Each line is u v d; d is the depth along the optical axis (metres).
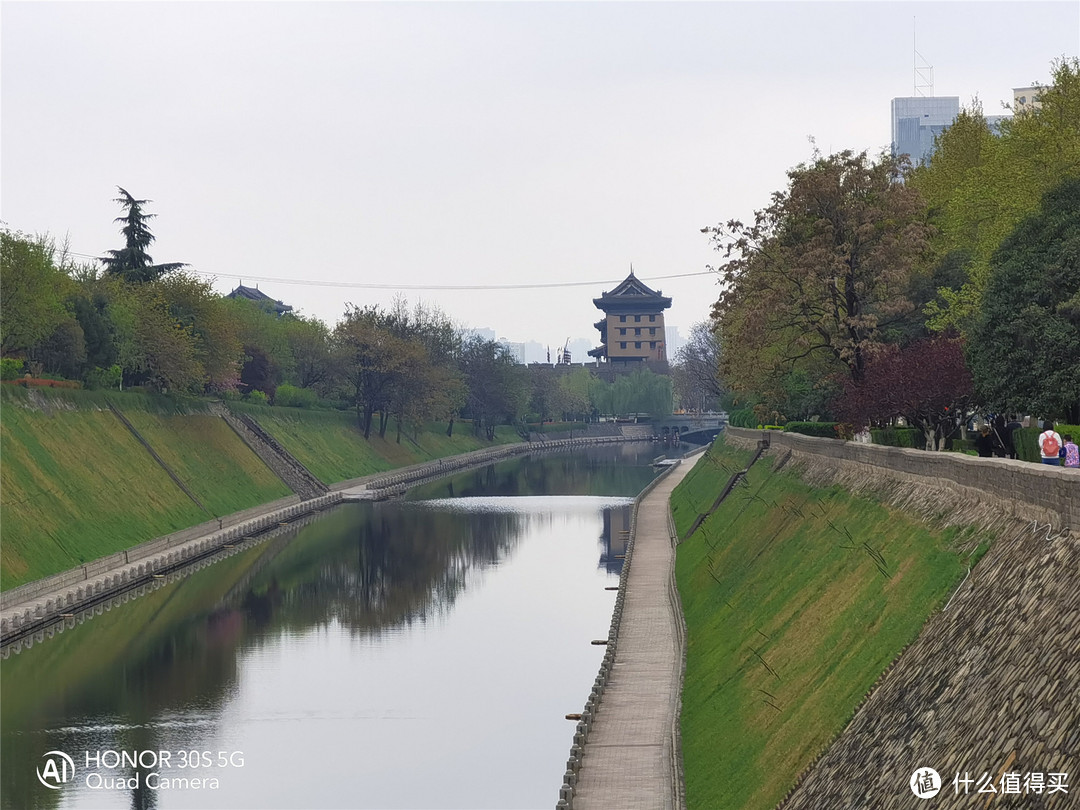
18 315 96.56
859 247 69.69
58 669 60.31
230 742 48.88
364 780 44.34
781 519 59.12
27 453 86.56
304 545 106.62
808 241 69.62
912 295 72.69
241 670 60.72
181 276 139.38
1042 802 18.67
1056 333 51.88
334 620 73.75
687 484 124.06
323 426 170.88
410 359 182.88
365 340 179.50
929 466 40.09
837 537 45.78
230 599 80.25
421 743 48.59
